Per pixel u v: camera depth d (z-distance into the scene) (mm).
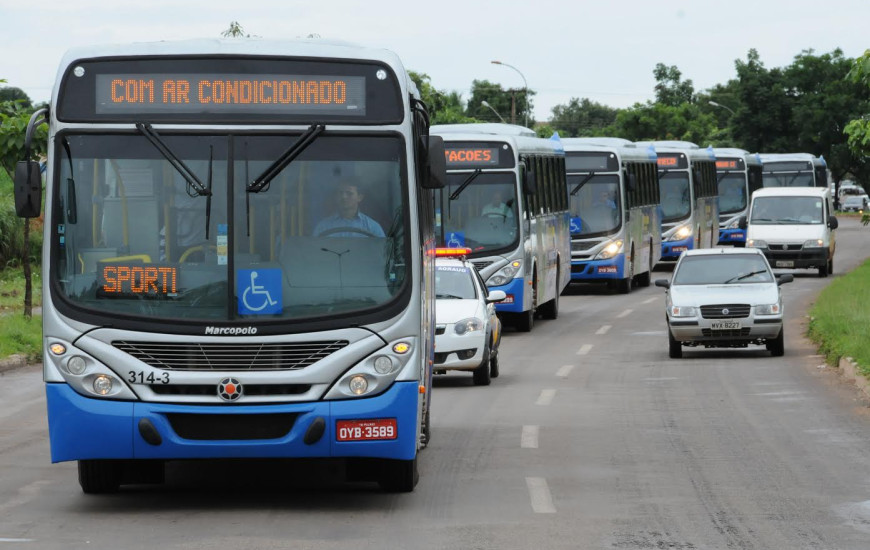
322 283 16547
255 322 16344
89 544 14883
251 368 16328
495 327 33031
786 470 20000
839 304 47625
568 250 56469
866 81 40312
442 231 43094
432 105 101188
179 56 16859
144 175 16656
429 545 14820
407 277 16688
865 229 139625
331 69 16938
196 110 16797
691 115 176375
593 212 63719
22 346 37312
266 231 16594
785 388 30609
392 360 16516
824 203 74625
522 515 16594
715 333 37250
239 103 16812
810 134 165125
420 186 17594
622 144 67375
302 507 17188
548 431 24203
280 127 16781
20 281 59062
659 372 34375
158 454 16266
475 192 45312
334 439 16344
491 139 45281
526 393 30141
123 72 16859
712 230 89938
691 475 19578
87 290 16500
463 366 31109
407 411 16531
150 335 16297
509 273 45094
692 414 26453
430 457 21281
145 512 16859
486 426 24891
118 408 16250
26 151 16609
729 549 14672
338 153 16797
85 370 16344
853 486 18641
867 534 15492
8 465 20812
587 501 17547
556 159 53969
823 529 15781
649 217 71750
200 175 16641
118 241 16578
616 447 22312
